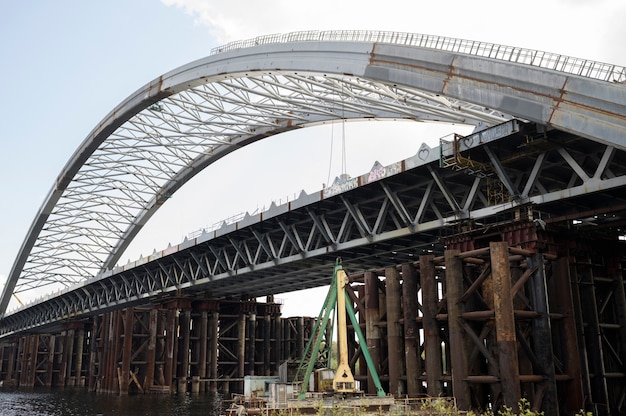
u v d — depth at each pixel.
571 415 32.72
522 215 35.22
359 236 55.72
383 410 30.58
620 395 37.09
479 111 46.88
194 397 71.56
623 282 39.38
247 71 59.56
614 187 31.17
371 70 42.19
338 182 46.97
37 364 120.75
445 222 40.03
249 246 66.75
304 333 99.06
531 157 35.97
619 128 27.52
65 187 111.88
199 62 69.06
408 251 55.34
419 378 34.69
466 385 31.11
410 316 35.44
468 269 34.59
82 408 61.38
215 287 79.94
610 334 38.81
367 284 39.53
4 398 80.62
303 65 50.25
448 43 37.22
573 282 35.84
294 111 76.56
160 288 82.75
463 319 32.03
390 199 43.47
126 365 75.69
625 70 28.50
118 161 107.25
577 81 29.45
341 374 35.41
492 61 33.62
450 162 36.59
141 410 57.53
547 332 31.88
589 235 37.56
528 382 31.69
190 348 83.94
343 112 68.44
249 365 86.75
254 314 88.88
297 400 33.62
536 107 31.05
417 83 38.16
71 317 114.12
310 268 61.75
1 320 159.00
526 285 34.28
